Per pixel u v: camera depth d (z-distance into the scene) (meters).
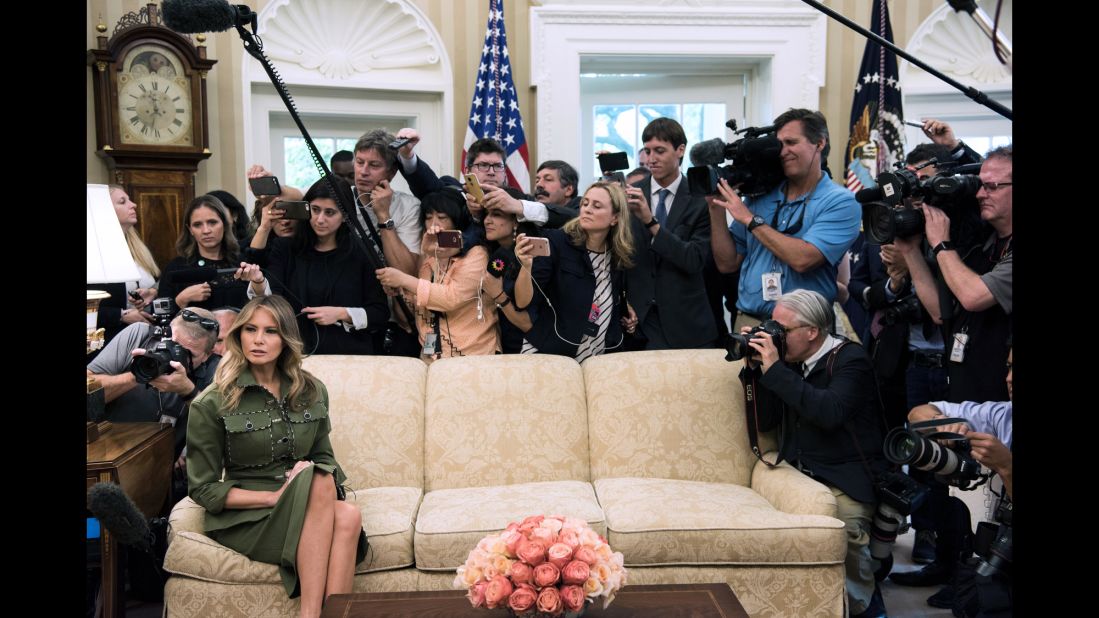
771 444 3.32
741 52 5.66
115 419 3.38
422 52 5.52
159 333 3.31
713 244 3.57
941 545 3.42
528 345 3.62
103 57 4.72
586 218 3.43
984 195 2.74
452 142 5.54
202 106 4.95
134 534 2.32
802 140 3.32
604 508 3.00
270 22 5.25
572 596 2.03
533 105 5.60
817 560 2.77
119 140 4.80
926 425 2.46
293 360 2.91
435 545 2.77
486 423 3.33
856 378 3.06
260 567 2.67
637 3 5.59
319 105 5.45
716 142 3.94
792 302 3.09
